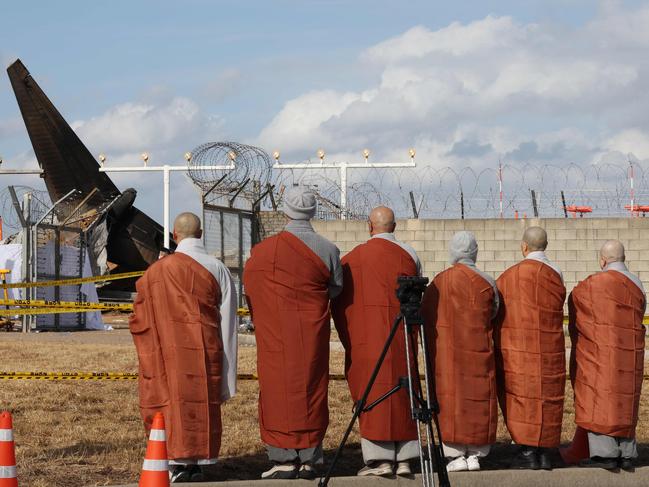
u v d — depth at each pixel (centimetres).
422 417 746
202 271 797
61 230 3341
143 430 1082
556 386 864
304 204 809
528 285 866
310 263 795
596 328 872
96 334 2969
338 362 1802
